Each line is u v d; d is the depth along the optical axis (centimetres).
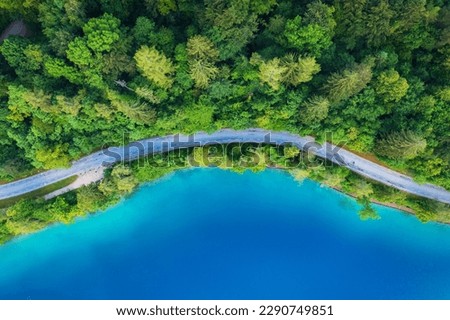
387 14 5988
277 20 6056
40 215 6794
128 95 6144
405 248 7125
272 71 5853
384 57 6159
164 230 7188
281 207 7169
